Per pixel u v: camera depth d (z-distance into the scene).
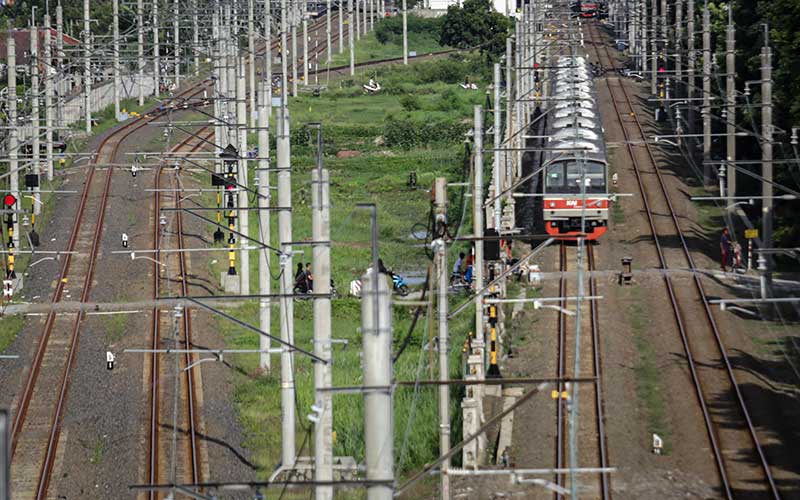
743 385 129.75
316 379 88.62
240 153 171.25
